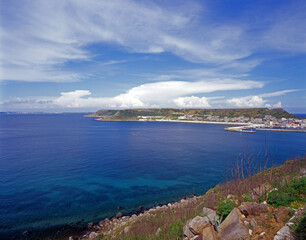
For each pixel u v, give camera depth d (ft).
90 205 96.07
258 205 31.99
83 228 73.56
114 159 204.03
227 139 379.96
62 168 168.45
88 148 269.85
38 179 138.72
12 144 299.79
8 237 67.56
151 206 95.30
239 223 27.32
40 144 301.43
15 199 102.78
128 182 133.80
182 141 349.20
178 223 42.39
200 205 55.36
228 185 70.59
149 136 431.84
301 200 33.68
